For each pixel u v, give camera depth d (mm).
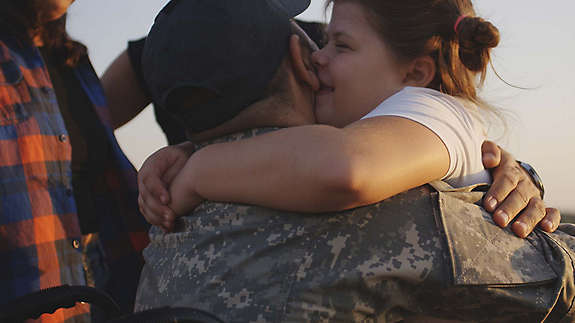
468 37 1205
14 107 1810
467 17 1221
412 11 1184
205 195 991
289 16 1067
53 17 1993
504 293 914
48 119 1887
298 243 894
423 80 1231
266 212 928
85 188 2051
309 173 854
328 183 842
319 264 875
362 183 846
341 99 1168
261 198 913
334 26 1207
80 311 1820
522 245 1008
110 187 2148
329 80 1164
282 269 878
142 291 1059
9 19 1893
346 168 838
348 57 1173
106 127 2135
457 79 1268
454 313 938
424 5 1201
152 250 1103
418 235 909
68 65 2084
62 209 1860
